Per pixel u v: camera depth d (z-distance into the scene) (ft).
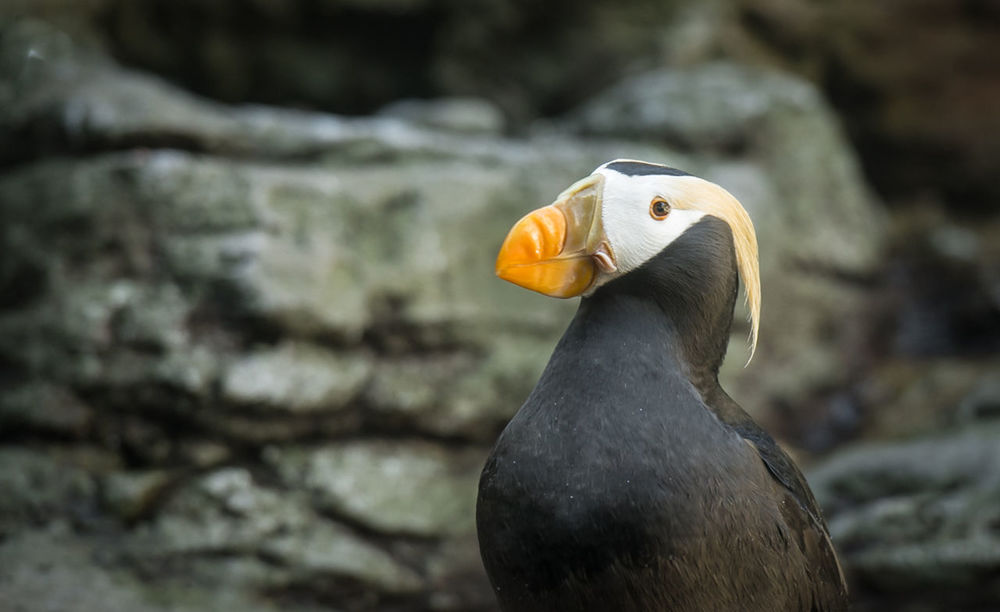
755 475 16.29
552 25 57.67
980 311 47.11
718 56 55.01
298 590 29.66
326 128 38.68
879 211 53.72
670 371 16.38
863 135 56.49
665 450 15.61
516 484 15.94
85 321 31.45
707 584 15.67
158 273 32.30
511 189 38.37
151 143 35.99
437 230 36.04
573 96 57.41
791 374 42.06
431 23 60.23
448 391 34.55
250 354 31.45
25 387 31.22
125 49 57.00
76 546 28.81
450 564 31.65
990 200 55.42
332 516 31.17
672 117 45.88
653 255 16.44
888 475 32.58
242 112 39.63
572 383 16.33
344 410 32.60
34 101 36.83
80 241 32.81
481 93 58.49
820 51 55.77
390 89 61.21
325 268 32.99
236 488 30.45
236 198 33.30
